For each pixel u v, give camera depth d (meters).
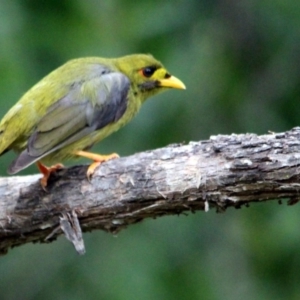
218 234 14.69
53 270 14.65
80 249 10.22
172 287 14.19
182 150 10.03
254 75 15.09
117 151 14.44
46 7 14.98
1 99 14.20
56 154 10.96
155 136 14.56
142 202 10.05
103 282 14.23
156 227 14.66
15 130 10.62
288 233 14.15
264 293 14.20
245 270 14.40
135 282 14.11
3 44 14.59
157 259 14.37
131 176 10.06
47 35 14.86
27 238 10.59
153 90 12.56
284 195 9.69
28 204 10.39
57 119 10.81
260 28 15.16
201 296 14.14
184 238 14.61
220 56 15.01
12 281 14.72
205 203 9.85
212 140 9.97
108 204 10.14
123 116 11.86
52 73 11.34
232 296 14.16
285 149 9.59
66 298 14.34
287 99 14.91
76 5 15.11
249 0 15.26
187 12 15.25
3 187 10.57
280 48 15.11
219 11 15.30
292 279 14.23
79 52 14.87
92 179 10.22
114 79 11.55
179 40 15.05
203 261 14.51
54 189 10.33
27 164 10.23
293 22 15.06
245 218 14.66
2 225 10.48
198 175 9.81
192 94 14.73
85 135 11.04
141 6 15.40
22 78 14.44
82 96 11.09
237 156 9.70
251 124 14.72
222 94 14.80
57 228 10.40
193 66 14.84
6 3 14.86
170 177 9.91
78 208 10.24
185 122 14.64
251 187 9.67
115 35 15.15
